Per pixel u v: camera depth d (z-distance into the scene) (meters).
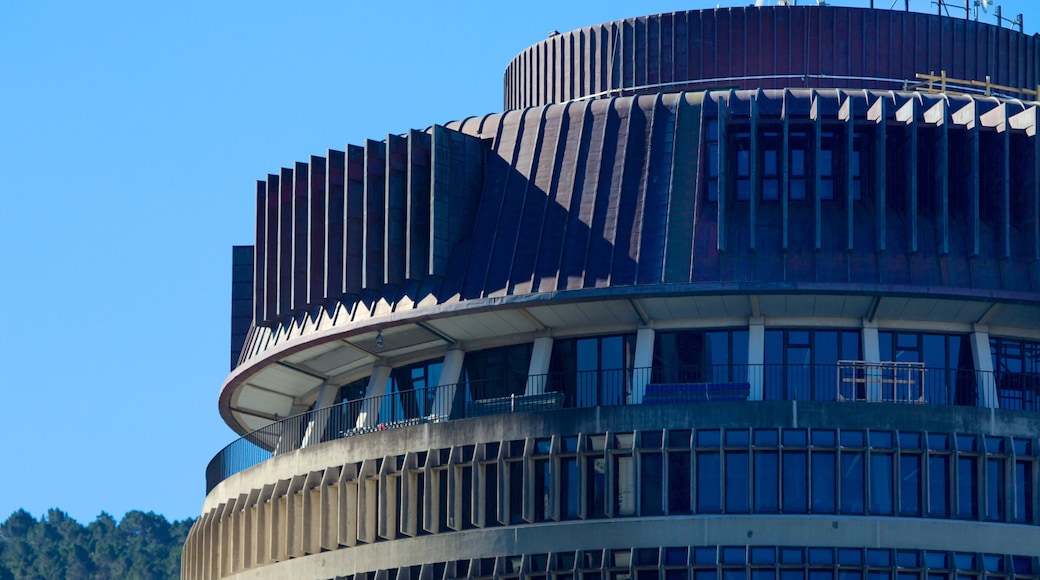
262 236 188.25
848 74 183.12
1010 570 163.62
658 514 165.12
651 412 166.75
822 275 168.12
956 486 164.75
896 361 172.88
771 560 162.88
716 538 163.62
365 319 177.38
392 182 177.38
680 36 184.50
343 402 190.00
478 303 172.12
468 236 176.88
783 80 182.62
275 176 187.88
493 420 171.25
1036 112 170.62
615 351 175.75
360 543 176.50
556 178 175.00
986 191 171.75
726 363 172.75
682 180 171.88
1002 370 174.62
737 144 172.00
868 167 171.50
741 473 164.88
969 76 186.38
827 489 164.25
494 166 178.38
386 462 175.62
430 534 172.38
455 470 171.62
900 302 170.00
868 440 164.38
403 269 176.88
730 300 169.62
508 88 197.25
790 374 171.00
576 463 167.88
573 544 166.62
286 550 181.88
